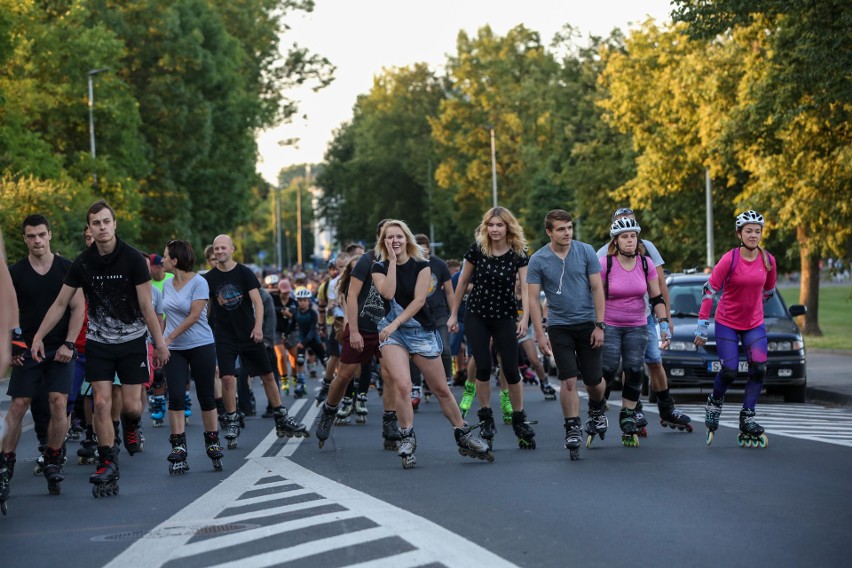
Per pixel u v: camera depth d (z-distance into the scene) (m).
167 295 11.25
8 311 5.34
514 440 12.73
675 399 19.20
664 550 6.46
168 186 55.25
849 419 14.78
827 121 28.44
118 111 47.91
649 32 45.78
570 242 11.15
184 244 11.38
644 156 45.62
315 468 10.84
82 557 6.90
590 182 59.03
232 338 13.15
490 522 7.40
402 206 102.88
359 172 103.00
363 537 6.88
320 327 21.94
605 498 8.34
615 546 6.59
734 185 44.56
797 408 16.78
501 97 81.19
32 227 9.90
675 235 48.62
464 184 84.88
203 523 7.83
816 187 31.84
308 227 187.12
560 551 6.45
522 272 11.39
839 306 69.75
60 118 47.28
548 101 75.88
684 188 45.38
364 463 11.14
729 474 9.52
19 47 41.34
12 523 8.38
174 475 10.91
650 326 12.83
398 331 10.63
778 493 8.49
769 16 26.27
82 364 12.04
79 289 9.90
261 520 7.77
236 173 59.88
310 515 7.83
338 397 12.68
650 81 45.53
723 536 6.86
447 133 85.31
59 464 10.05
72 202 37.69
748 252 11.73
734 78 38.47
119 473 10.17
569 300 11.07
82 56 47.09
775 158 32.91
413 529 7.09
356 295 11.34
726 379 11.67
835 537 6.81
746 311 11.76
